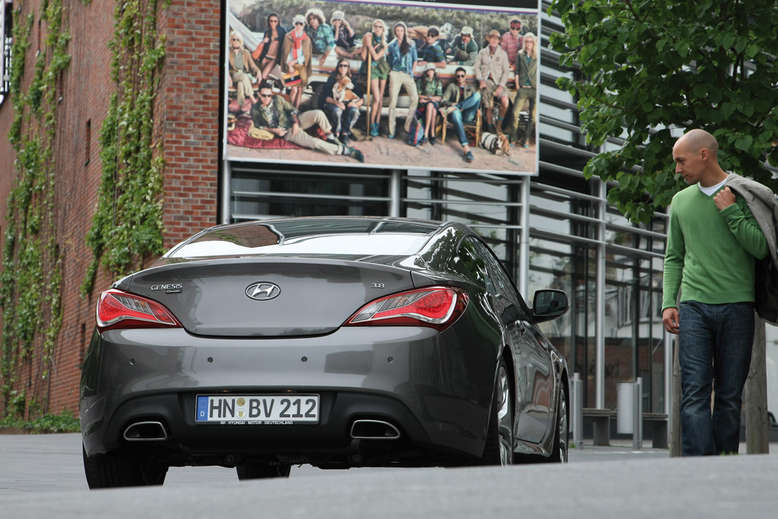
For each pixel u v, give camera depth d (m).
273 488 7.49
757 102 22.02
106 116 55.03
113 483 14.40
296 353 12.80
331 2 45.41
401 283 13.12
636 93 22.75
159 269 13.52
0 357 83.62
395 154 45.84
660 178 22.84
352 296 13.03
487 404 13.48
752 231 15.14
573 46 23.59
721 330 15.51
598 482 7.67
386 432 12.84
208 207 45.28
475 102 46.69
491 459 13.79
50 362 67.00
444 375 12.92
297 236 14.57
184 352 13.02
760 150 21.59
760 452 22.70
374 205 46.75
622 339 53.41
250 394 12.84
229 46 44.53
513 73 46.97
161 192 45.25
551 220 50.53
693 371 15.54
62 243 66.31
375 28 45.75
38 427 57.81
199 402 12.93
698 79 22.14
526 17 47.16
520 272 48.38
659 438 42.25
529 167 47.12
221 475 20.53
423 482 7.79
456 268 14.37
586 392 51.59
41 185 72.75
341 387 12.65
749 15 21.91
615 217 53.69
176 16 45.53
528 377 15.90
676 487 7.39
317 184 46.28
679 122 22.84
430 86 46.19
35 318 72.19
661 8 22.16
